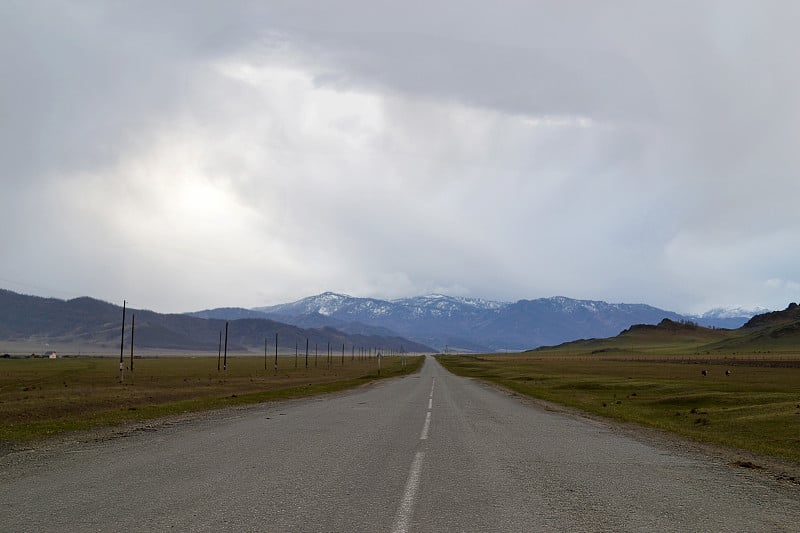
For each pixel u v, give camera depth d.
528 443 17.84
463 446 16.78
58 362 150.62
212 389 52.75
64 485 11.10
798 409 29.00
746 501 10.65
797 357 148.25
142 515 9.03
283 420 23.75
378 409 29.45
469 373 103.25
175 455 14.65
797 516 9.62
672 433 22.31
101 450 15.46
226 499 10.08
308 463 13.61
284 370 122.31
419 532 8.35
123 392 47.47
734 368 106.31
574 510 9.73
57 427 20.91
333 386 56.06
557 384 63.75
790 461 16.00
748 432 24.30
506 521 8.98
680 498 10.79
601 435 20.62
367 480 11.76
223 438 17.97
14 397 41.91
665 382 61.09
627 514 9.54
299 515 9.12
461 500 10.24
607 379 70.94
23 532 8.14
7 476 11.94
